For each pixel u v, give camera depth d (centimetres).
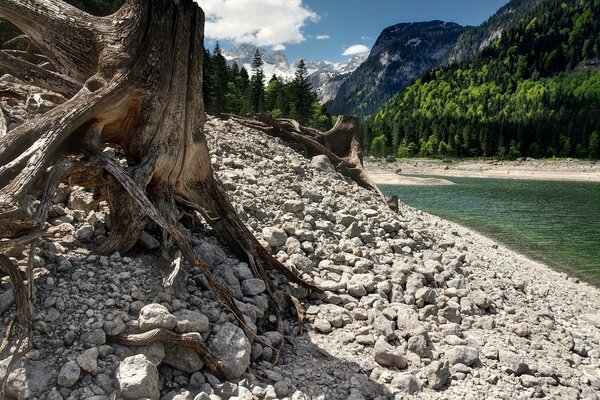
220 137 1584
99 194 716
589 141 14688
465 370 713
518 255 2209
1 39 3206
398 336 761
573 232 2919
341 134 2119
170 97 695
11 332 474
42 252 592
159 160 687
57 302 512
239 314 612
